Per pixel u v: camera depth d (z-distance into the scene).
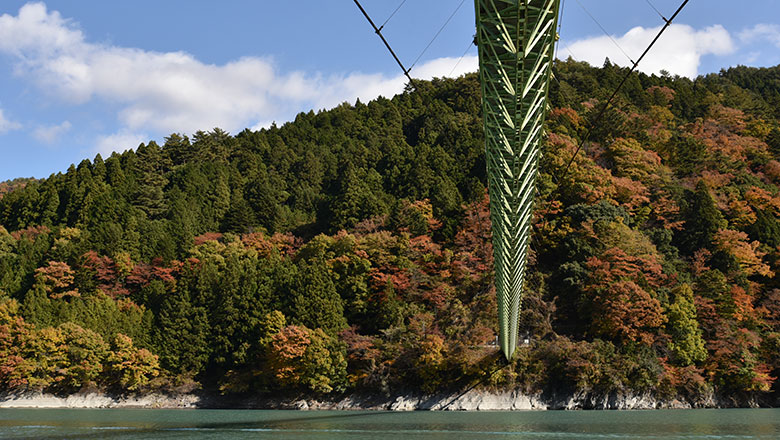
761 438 39.69
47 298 86.69
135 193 131.75
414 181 118.06
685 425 47.31
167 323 82.25
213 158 164.50
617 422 50.19
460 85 175.62
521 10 13.95
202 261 95.56
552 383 69.06
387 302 80.94
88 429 49.50
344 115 187.38
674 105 159.88
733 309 73.62
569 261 85.56
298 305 78.25
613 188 98.75
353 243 93.62
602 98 148.50
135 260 105.25
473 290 82.56
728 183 105.06
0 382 78.56
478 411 65.81
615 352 68.81
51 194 128.38
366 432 45.53
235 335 81.50
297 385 74.94
